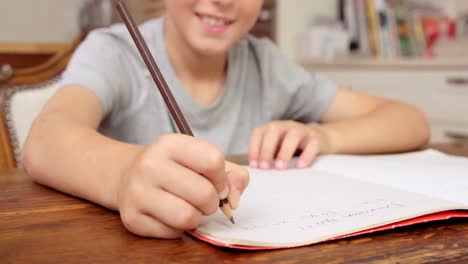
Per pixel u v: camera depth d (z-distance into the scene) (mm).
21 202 547
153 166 461
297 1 2041
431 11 2115
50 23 2279
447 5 2141
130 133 876
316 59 2008
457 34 2027
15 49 1261
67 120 630
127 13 513
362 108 921
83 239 461
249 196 534
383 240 459
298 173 626
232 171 484
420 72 1742
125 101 858
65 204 541
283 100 966
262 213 493
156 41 890
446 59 1660
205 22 820
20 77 999
